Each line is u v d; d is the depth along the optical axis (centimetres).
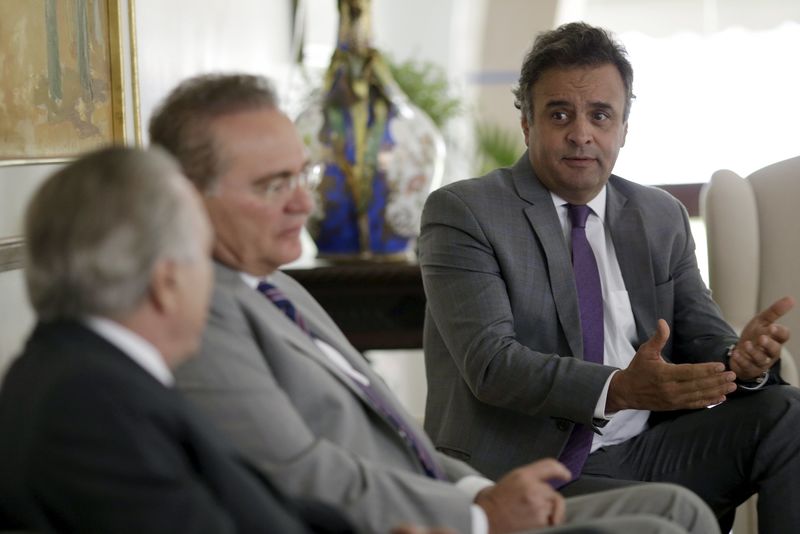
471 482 555
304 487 459
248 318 497
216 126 498
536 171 749
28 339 366
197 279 371
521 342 722
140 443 333
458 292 718
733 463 715
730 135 1612
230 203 501
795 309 916
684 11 1630
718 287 925
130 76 873
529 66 739
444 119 1342
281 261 519
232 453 380
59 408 333
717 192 934
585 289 735
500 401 690
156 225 358
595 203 762
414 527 401
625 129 750
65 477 326
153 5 984
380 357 1592
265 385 473
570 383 666
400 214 1066
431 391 762
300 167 516
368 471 475
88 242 352
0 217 681
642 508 533
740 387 721
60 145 757
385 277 1030
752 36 1606
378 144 1057
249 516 358
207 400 462
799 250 919
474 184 752
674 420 746
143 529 327
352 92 1062
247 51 1279
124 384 341
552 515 495
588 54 720
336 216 1062
